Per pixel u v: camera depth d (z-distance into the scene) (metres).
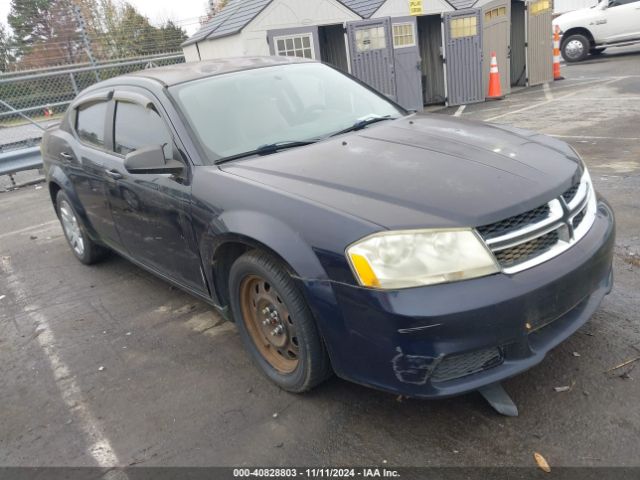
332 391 2.89
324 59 12.27
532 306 2.28
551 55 13.59
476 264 2.23
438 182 2.52
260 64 3.96
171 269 3.65
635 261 3.88
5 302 4.69
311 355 2.63
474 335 2.20
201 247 3.07
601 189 5.39
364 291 2.26
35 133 10.92
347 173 2.71
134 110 3.73
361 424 2.63
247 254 2.80
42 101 11.28
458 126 3.38
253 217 2.66
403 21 11.28
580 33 17.16
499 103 11.92
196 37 12.54
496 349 2.32
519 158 2.77
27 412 3.12
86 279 4.96
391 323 2.21
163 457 2.61
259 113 3.47
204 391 3.07
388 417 2.65
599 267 2.59
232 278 2.94
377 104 3.94
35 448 2.80
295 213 2.52
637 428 2.38
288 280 2.60
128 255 4.30
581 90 11.88
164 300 4.31
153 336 3.77
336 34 11.93
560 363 2.86
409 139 3.11
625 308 3.29
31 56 12.95
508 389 2.72
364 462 2.41
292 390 2.88
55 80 11.38
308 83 3.88
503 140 3.05
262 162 3.02
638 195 5.10
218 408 2.91
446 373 2.28
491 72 12.34
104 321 4.09
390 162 2.78
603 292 2.78
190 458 2.58
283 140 3.33
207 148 3.19
